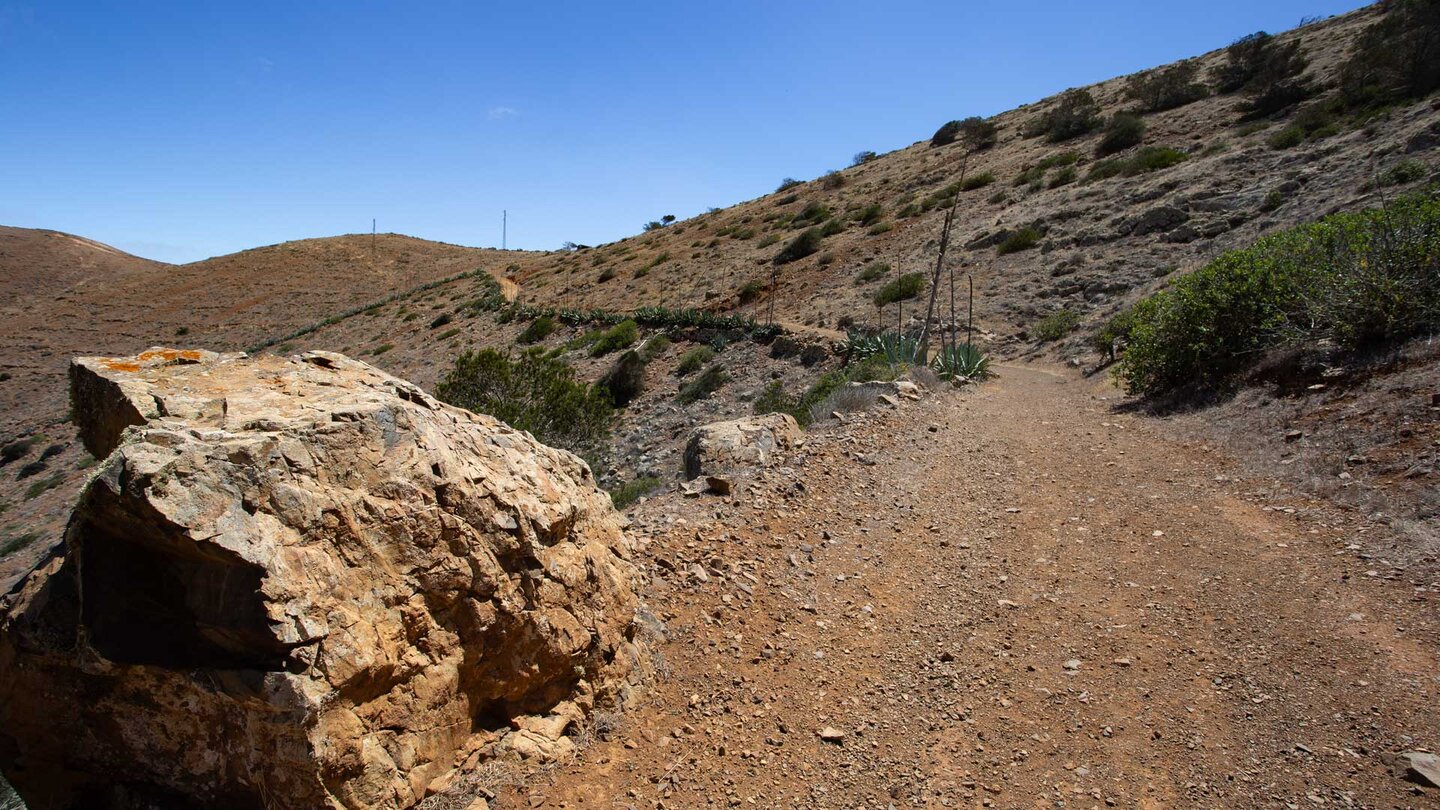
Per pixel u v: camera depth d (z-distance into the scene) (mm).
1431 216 9438
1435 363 8383
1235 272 12195
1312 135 32250
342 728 3059
